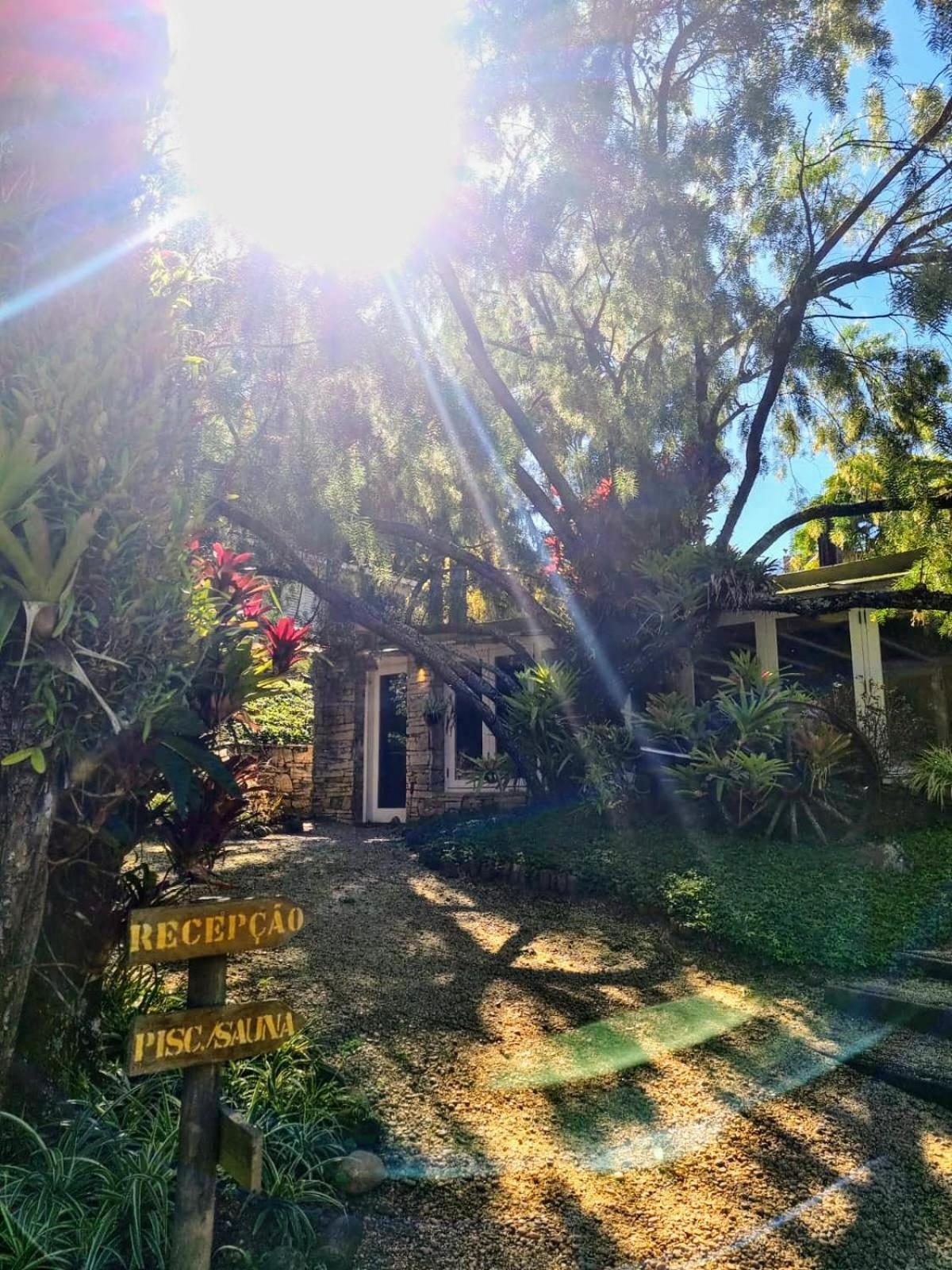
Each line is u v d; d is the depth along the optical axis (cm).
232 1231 236
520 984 439
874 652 876
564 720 793
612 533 859
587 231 788
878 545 930
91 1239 215
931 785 708
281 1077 305
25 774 233
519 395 959
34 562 216
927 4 715
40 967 261
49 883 278
